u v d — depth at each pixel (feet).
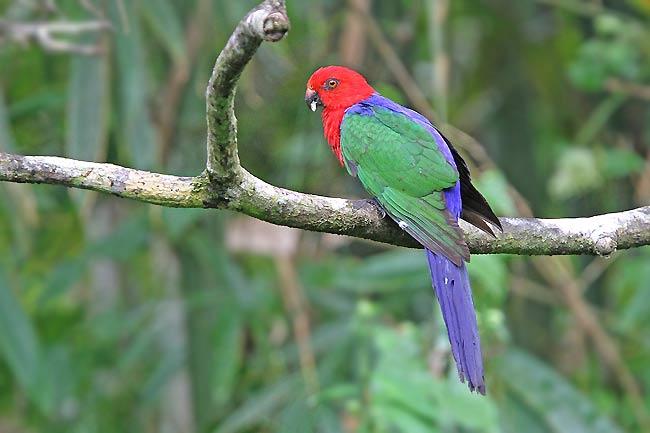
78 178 22.77
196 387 41.70
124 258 40.40
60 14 36.55
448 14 46.32
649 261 45.50
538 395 36.14
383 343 32.53
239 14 40.40
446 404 31.35
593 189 49.85
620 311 47.01
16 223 37.63
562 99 49.78
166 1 36.78
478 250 26.68
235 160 22.68
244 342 45.06
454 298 25.07
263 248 43.70
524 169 49.16
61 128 42.19
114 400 43.27
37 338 39.91
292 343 40.68
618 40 45.91
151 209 39.99
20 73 41.75
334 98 30.71
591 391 44.96
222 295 40.45
